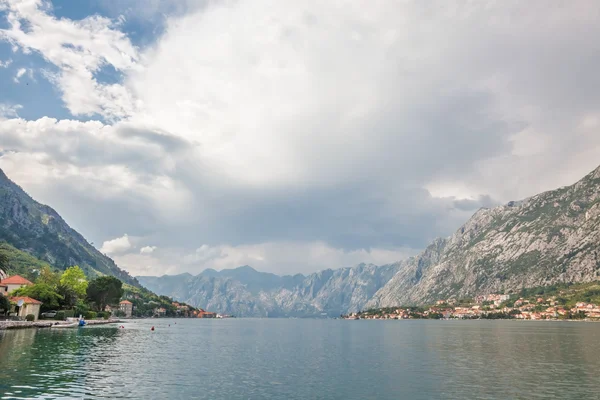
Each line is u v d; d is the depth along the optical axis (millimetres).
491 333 184875
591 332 188875
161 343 110562
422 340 139500
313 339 147375
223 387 48781
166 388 47188
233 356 83938
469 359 80875
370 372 62781
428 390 48625
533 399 44125
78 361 64562
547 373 61844
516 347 107812
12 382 46031
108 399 40500
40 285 172375
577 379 56438
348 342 131250
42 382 46656
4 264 159750
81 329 144375
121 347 91875
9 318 141000
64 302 192250
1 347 76062
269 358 81250
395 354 90938
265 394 45406
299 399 43281
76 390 43688
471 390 48781
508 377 58156
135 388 46375
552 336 157000
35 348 77312
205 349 98375
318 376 58344
